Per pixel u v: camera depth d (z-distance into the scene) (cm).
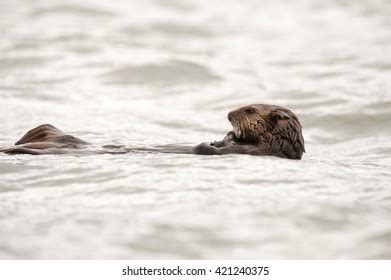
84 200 2512
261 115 3122
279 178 2744
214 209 2420
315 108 4794
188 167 2850
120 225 2289
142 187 2630
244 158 2981
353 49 6694
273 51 6788
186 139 4006
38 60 6212
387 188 2698
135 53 6481
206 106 5012
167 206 2442
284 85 5444
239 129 3141
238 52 6762
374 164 3312
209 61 6288
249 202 2481
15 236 2208
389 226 2312
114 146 3167
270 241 2203
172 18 8200
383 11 8519
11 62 6138
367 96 4969
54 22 7881
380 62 6053
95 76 5747
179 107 4981
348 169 3006
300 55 6556
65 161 2939
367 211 2436
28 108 4775
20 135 3925
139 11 8512
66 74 5797
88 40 6944
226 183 2673
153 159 2966
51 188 2642
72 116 4594
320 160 3372
